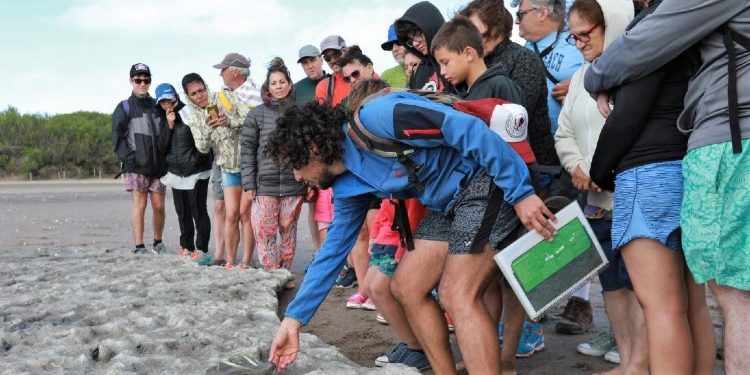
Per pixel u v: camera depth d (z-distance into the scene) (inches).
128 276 251.3
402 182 118.9
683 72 104.0
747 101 91.7
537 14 176.6
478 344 115.7
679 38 97.7
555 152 149.9
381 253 150.1
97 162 1601.9
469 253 116.5
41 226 498.6
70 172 1565.0
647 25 100.3
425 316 128.1
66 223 520.4
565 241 115.3
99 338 169.6
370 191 121.7
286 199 260.8
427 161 117.7
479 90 133.0
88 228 482.6
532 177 121.3
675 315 104.7
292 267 296.7
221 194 298.8
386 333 188.5
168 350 158.4
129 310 193.3
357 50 242.8
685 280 110.3
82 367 145.3
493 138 112.7
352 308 216.5
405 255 129.5
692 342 106.5
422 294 127.6
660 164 104.6
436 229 127.0
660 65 101.7
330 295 237.0
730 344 95.7
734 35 94.2
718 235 93.2
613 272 141.9
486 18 149.7
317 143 118.0
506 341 144.2
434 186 120.6
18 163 1542.8
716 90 95.0
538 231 113.3
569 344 174.4
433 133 113.3
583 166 146.8
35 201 787.4
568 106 154.9
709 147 94.8
